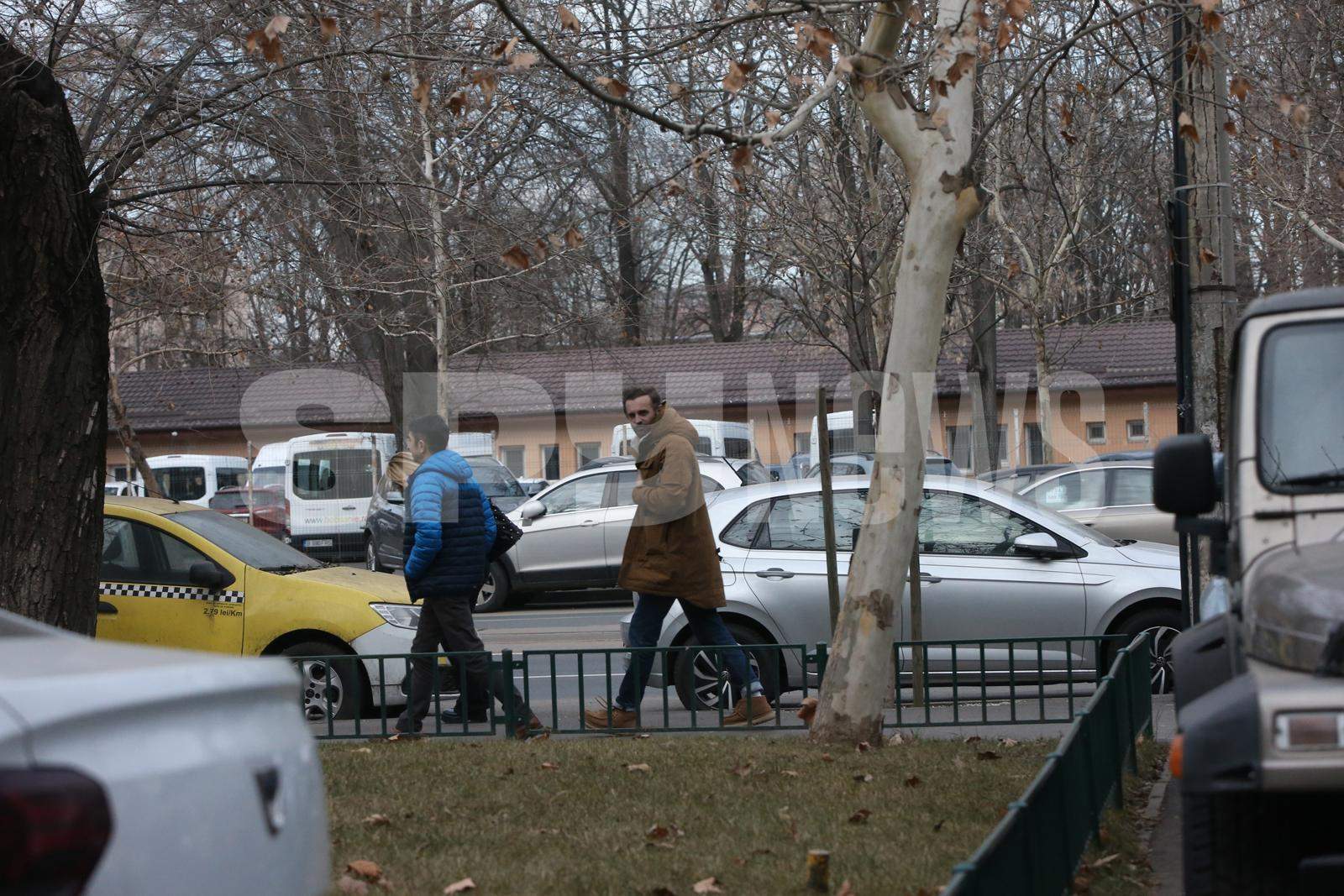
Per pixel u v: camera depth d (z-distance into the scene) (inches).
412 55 890.7
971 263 2022.6
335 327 1747.0
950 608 962.1
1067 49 789.2
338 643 939.3
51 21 909.8
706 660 880.3
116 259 1212.5
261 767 275.4
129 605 946.1
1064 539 974.4
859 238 1587.1
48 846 218.4
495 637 1513.3
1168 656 955.3
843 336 2156.7
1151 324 3550.7
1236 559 438.3
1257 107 1573.6
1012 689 818.2
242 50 946.1
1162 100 1021.8
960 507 992.9
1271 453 435.5
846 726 750.5
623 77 954.1
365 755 767.7
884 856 534.0
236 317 1720.0
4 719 224.5
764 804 625.3
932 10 1117.1
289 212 1091.3
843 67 701.9
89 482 776.3
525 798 649.0
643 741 799.1
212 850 252.5
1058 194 968.3
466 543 844.0
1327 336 447.8
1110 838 562.9
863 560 745.6
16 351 756.6
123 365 2193.7
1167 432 3329.2
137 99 933.2
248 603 935.0
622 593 1972.2
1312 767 338.6
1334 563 384.8
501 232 1184.8
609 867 526.6
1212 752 348.8
